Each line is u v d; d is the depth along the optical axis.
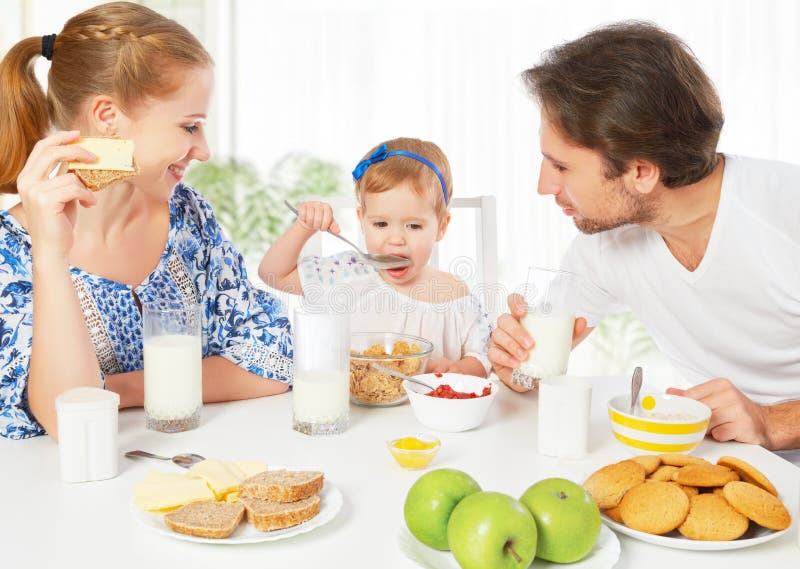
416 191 1.71
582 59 1.28
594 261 1.66
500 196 3.86
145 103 1.18
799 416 1.25
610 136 1.26
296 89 3.91
